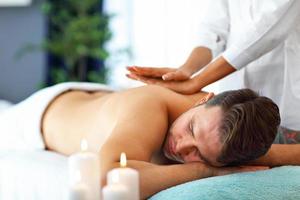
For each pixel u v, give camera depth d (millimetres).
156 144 1310
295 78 1654
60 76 4023
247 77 1776
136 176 910
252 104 1191
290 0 1521
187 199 1069
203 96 1545
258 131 1165
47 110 1918
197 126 1217
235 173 1215
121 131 1272
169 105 1448
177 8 3404
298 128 1658
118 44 4016
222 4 1905
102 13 4090
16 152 1867
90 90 2023
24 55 4125
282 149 1383
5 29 4113
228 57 1574
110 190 867
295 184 1158
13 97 4160
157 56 3629
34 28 4082
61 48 3914
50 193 1547
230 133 1155
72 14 4152
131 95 1484
